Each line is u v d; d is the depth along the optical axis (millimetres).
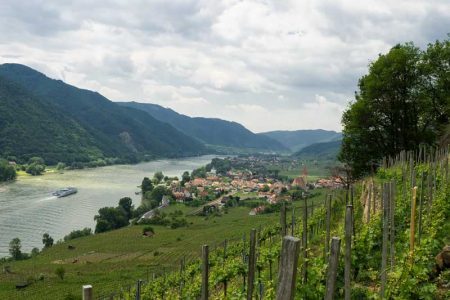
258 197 179125
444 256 10984
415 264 10367
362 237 12703
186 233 117500
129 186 183500
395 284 9906
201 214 147875
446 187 18219
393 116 40438
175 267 81062
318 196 129625
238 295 13852
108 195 157875
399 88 39594
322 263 11008
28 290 71750
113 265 87125
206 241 102688
